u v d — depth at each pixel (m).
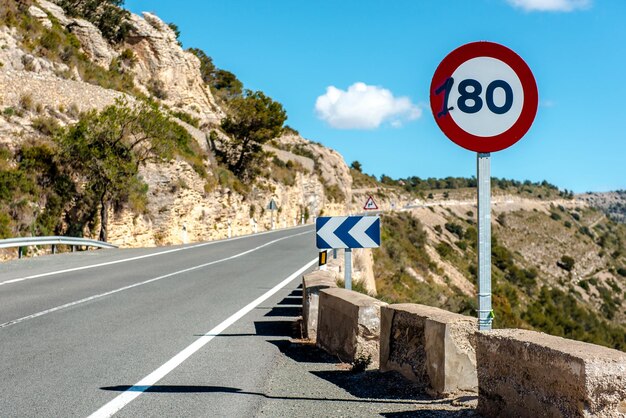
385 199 132.12
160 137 32.34
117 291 14.81
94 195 29.69
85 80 44.53
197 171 42.72
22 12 43.00
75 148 28.84
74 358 7.94
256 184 57.94
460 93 4.81
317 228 9.40
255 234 45.16
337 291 8.52
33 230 25.80
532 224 178.12
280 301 13.34
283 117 59.53
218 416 5.55
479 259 4.88
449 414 5.10
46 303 12.80
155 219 35.16
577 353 3.78
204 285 16.12
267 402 6.00
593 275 152.00
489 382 4.74
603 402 3.64
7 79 31.34
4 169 26.41
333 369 7.41
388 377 6.61
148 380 6.86
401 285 34.47
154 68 64.44
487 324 4.88
